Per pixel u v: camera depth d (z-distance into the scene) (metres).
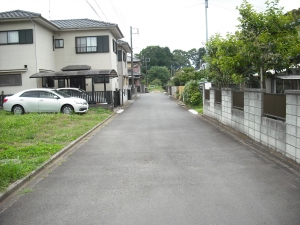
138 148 8.61
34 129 11.12
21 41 20.56
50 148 8.26
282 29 10.74
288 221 3.85
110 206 4.49
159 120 15.16
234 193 4.87
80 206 4.52
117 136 10.74
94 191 5.17
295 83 13.12
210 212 4.16
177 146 8.73
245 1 10.95
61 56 24.19
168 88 50.25
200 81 22.92
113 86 24.98
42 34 21.73
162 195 4.87
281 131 7.13
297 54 10.20
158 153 7.91
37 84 20.78
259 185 5.23
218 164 6.68
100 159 7.46
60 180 5.86
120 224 3.89
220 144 8.87
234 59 11.05
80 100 16.77
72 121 13.91
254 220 3.90
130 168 6.55
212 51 16.06
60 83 23.69
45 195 5.05
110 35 24.14
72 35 24.05
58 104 16.23
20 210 4.46
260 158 7.11
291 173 5.89
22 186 5.55
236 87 17.03
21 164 6.54
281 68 10.84
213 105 14.83
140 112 19.67
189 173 6.05
